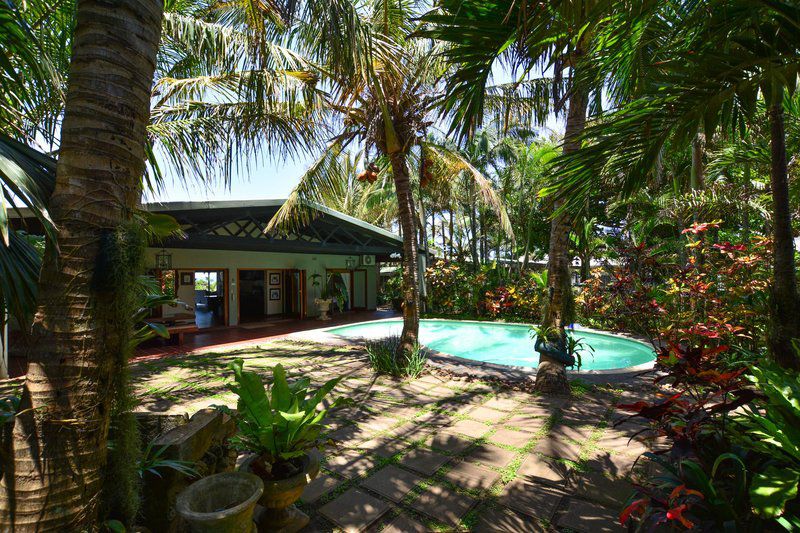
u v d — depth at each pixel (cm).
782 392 187
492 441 350
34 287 190
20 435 131
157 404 445
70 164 136
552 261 515
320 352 763
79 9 142
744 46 201
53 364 133
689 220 814
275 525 215
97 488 143
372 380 562
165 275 1003
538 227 1689
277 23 420
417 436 362
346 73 377
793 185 510
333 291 1491
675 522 163
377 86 421
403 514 243
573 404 454
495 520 236
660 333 567
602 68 334
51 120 384
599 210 1465
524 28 181
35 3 342
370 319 1375
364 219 1919
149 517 199
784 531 160
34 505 130
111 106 141
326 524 232
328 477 287
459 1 192
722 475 193
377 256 1762
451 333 1251
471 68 215
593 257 1284
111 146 140
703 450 200
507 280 1486
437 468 300
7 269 180
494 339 1178
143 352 767
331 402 462
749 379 216
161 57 573
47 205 140
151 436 240
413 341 629
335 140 694
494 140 1433
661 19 274
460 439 355
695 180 780
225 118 558
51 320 134
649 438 211
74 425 134
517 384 538
